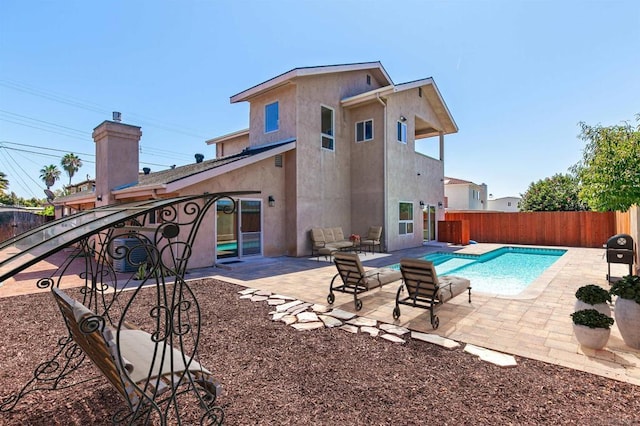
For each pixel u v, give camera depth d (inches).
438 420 109.0
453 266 498.0
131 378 95.3
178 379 110.6
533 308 231.9
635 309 159.3
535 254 621.0
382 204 571.8
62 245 82.4
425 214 703.7
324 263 446.6
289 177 517.3
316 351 165.5
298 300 261.7
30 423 110.2
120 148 478.3
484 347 167.8
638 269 357.1
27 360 159.2
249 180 472.1
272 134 545.0
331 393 126.5
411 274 210.7
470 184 1269.7
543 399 120.6
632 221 391.5
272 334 189.3
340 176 589.3
